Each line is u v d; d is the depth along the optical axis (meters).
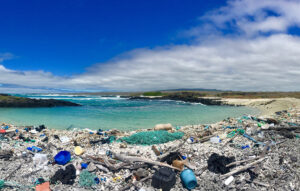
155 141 13.06
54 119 25.31
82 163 8.87
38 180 7.51
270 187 7.23
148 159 8.96
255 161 8.94
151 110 37.31
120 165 8.61
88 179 7.60
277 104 41.66
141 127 20.38
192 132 16.16
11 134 14.42
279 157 9.51
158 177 7.27
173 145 12.20
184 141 12.88
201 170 8.43
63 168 8.27
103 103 56.88
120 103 57.53
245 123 18.66
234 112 33.62
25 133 15.73
